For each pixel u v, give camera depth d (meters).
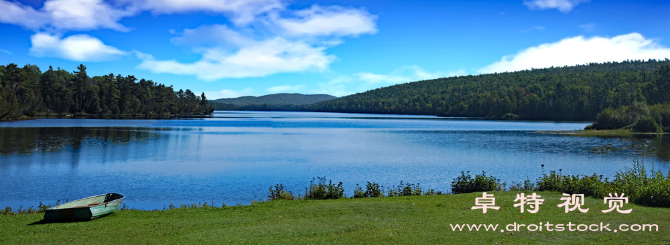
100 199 18.95
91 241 13.24
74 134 73.62
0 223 16.09
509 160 46.44
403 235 13.37
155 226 15.31
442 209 17.84
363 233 13.73
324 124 140.25
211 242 12.88
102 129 89.19
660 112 105.44
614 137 82.25
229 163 42.09
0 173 33.84
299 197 24.09
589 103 198.00
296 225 14.98
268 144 63.66
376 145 63.75
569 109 197.38
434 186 31.05
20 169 35.97
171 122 135.50
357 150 56.06
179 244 12.73
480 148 59.75
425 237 13.08
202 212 18.22
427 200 20.30
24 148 51.09
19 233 14.37
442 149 58.16
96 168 37.34
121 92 187.00
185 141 66.31
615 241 11.95
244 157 47.16
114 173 34.88
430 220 15.69
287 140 71.56
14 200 25.06
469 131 102.75
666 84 170.62
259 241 12.88
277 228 14.52
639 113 105.50
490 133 94.62
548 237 12.70
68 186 29.28
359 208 17.89
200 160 44.06
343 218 16.22
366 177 34.78
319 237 13.33
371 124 143.50
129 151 50.91
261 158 46.44
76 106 165.38
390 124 144.50
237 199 26.17
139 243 12.98
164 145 59.16
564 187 21.59
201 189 29.03
